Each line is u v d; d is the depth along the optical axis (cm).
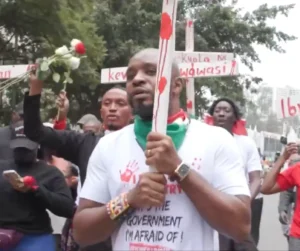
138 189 248
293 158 582
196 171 256
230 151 264
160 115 244
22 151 489
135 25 2883
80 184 442
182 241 253
